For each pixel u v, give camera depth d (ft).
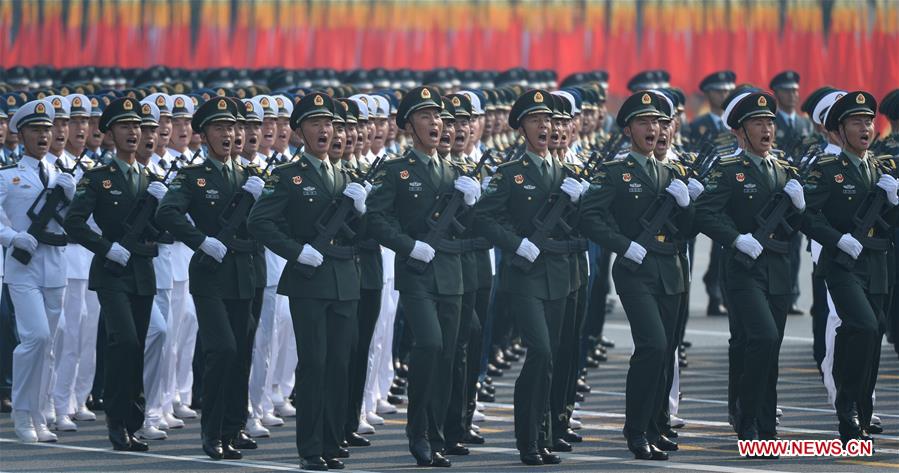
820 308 183.21
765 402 142.51
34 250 149.89
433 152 141.28
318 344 133.80
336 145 139.33
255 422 154.20
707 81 251.39
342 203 134.51
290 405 168.76
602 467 135.44
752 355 139.23
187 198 140.46
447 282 137.90
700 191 143.33
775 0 317.01
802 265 314.96
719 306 252.62
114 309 143.64
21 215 151.12
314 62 334.24
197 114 142.10
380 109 171.32
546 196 139.33
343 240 135.44
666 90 200.85
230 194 141.08
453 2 332.19
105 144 171.63
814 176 144.05
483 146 193.26
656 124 140.87
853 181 143.43
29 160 151.84
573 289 141.08
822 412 166.50
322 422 135.23
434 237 138.21
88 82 241.55
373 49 333.21
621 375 195.52
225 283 139.33
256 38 334.65
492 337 193.98
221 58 334.03
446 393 138.72
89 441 150.51
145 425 152.46
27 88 231.91
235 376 141.69
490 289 150.71
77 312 157.48
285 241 132.98
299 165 135.44
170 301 158.30
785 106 241.96
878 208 143.13
